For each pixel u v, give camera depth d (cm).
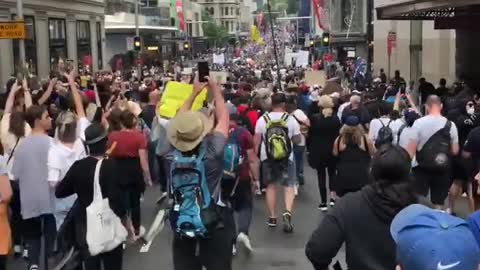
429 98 1014
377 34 4988
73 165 705
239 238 965
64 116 809
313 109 1686
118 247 726
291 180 1112
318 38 7081
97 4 5450
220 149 589
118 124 995
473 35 3091
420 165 1007
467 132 1250
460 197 1332
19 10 2550
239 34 18012
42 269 835
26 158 816
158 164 1312
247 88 1919
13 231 902
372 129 1172
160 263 952
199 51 12556
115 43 6525
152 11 8756
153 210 1288
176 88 870
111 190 700
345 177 1026
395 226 335
